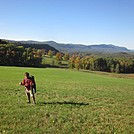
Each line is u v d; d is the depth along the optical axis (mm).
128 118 17438
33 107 18906
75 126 14242
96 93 31906
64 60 196750
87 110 19312
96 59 156000
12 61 133250
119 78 86750
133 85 55219
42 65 146750
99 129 13945
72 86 40844
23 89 30750
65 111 18219
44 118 15711
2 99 21828
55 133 12711
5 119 14852
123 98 28734
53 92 29938
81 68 157500
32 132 12633
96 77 78688
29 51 149500
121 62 153125
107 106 21984
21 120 14898
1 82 38781
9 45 140250
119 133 13344
